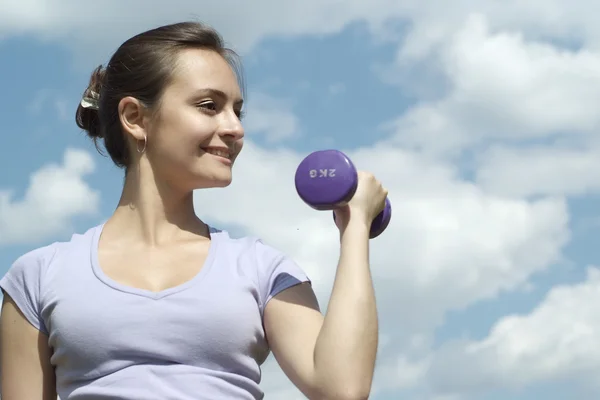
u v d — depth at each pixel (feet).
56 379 11.68
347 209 11.69
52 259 11.84
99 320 11.21
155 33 12.46
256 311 11.49
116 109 12.50
